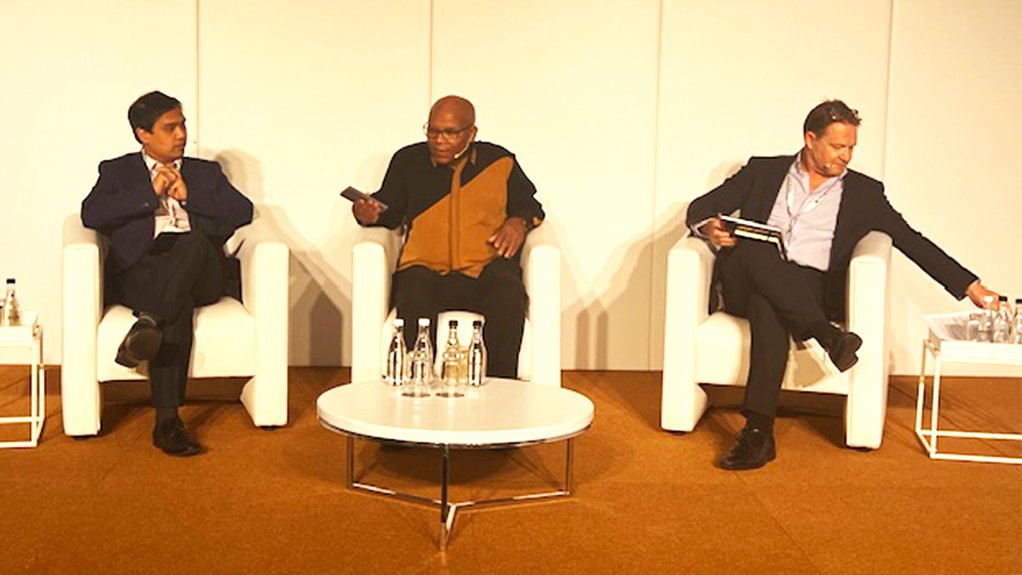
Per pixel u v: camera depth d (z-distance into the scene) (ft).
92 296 14.14
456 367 13.00
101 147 17.99
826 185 15.19
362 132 18.25
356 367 14.40
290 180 18.26
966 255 18.67
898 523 12.01
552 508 12.24
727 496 12.75
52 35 17.80
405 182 15.53
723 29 18.28
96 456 13.74
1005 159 18.53
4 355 18.37
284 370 14.73
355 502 12.29
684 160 18.47
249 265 14.76
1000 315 14.42
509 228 15.02
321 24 18.07
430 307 14.37
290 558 10.77
